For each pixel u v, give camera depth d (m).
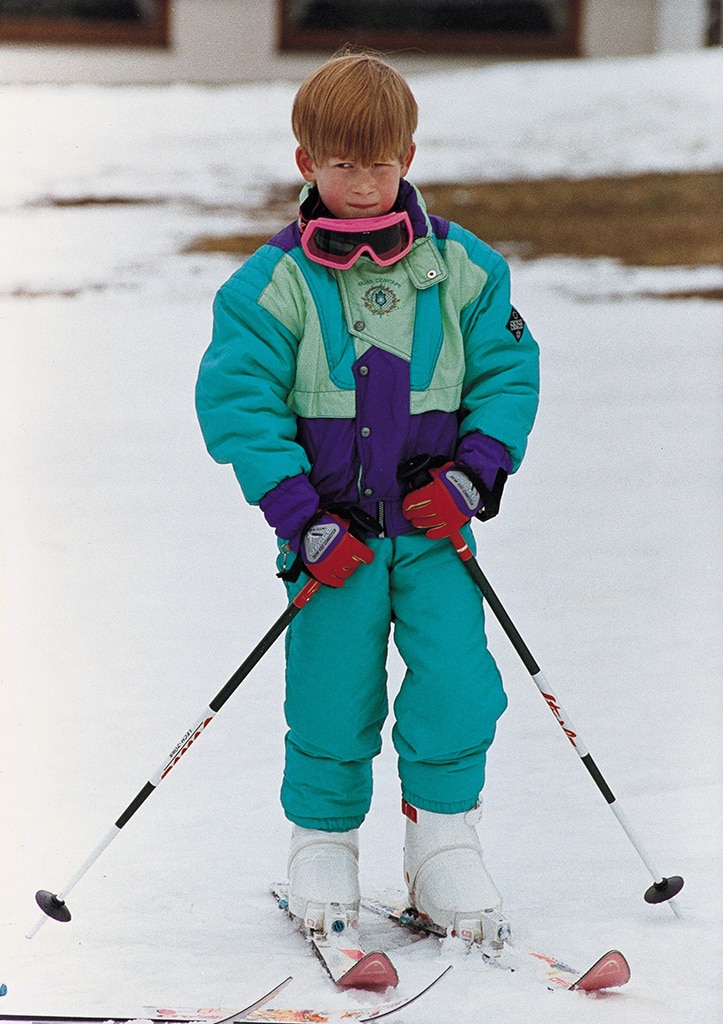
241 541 11.88
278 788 7.18
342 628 5.43
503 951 5.19
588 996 4.84
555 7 30.69
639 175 24.81
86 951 5.35
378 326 5.41
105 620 9.95
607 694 8.44
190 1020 4.69
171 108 28.78
